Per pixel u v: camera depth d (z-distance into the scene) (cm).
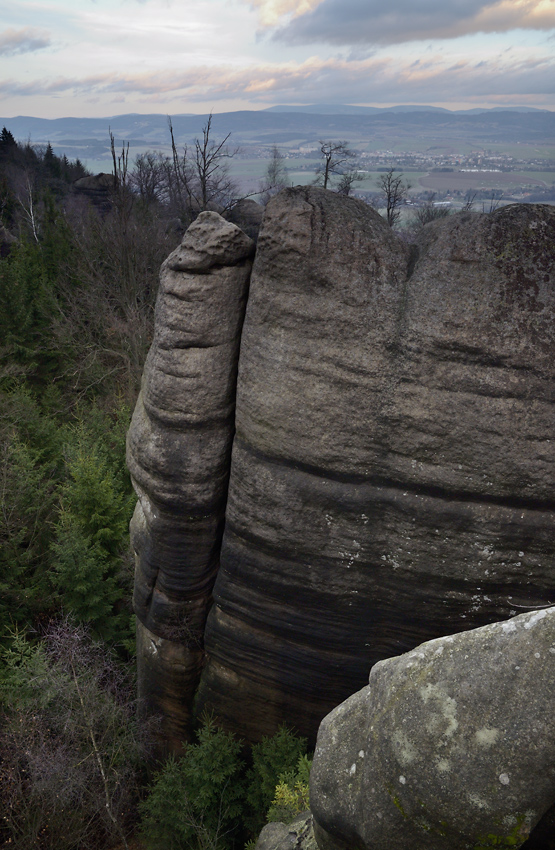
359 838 409
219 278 817
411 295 698
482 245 671
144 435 902
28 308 3044
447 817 351
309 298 734
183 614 959
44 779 973
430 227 726
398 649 824
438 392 698
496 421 684
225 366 843
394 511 747
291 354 753
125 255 3041
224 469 879
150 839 975
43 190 5288
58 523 1722
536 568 721
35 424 2244
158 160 4891
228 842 945
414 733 365
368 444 738
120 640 1487
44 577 1620
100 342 2964
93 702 1060
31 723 1044
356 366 723
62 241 3444
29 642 1345
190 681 1009
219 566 933
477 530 720
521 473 689
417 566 755
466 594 752
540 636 356
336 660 859
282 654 888
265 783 892
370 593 793
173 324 834
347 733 435
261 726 975
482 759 342
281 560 820
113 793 1038
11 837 983
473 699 355
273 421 776
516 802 335
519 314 667
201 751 938
